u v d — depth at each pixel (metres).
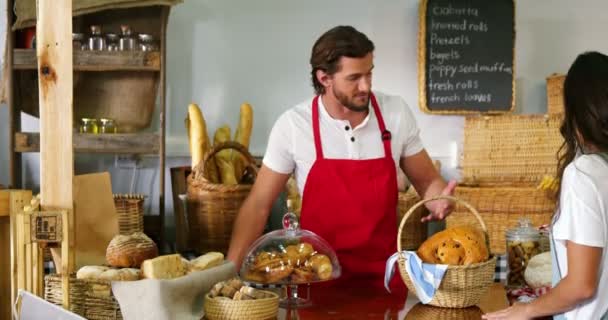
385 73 4.66
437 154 4.68
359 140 3.02
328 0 4.61
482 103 4.60
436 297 2.44
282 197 3.98
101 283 2.32
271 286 3.24
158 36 4.16
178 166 4.46
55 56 2.41
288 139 3.05
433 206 2.97
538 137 4.27
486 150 4.33
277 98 4.58
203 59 4.53
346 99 2.83
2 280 3.01
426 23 4.56
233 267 2.45
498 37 4.59
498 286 2.84
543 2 4.74
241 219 3.09
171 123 4.51
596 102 2.12
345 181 3.00
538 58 4.76
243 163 3.88
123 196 3.62
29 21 3.90
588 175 2.12
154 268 2.23
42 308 2.18
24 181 4.35
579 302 2.14
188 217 3.79
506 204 4.05
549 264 2.80
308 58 4.60
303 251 2.47
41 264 2.38
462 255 2.44
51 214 2.33
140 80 4.17
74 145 3.89
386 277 2.60
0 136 4.34
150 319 2.16
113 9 4.12
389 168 3.03
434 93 4.59
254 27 4.55
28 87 4.06
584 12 4.76
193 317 2.24
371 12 4.63
